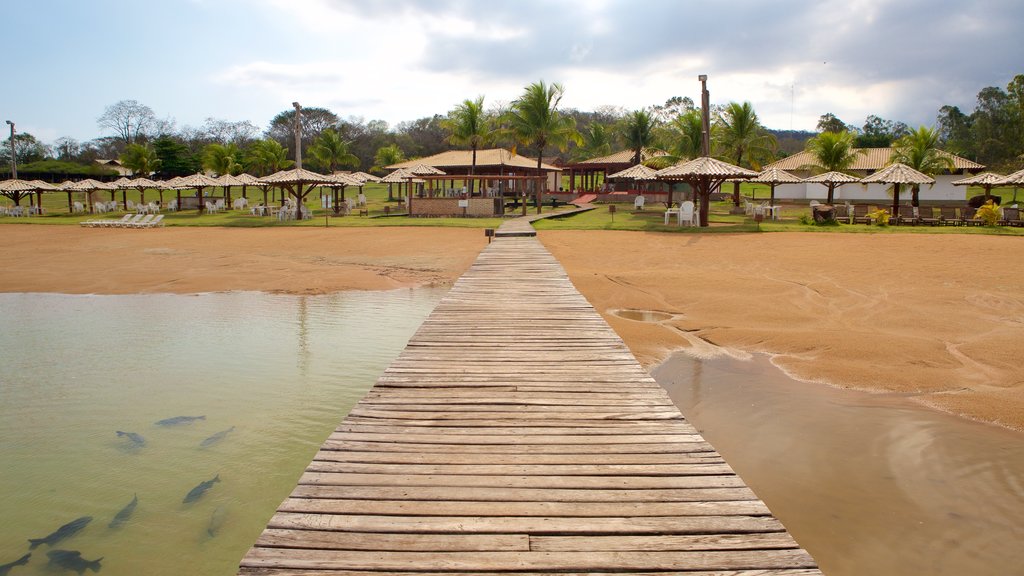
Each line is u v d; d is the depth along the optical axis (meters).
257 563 2.79
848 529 4.22
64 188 42.94
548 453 4.05
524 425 4.55
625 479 3.67
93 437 6.15
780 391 6.98
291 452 5.77
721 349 8.71
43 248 22.52
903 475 4.98
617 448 4.14
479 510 3.29
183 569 4.05
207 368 8.38
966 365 7.84
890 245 18.78
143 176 58.28
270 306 12.53
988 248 17.77
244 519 4.64
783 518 4.36
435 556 2.87
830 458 5.29
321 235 25.52
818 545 4.04
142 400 7.18
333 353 9.09
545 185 54.09
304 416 6.66
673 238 21.75
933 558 3.89
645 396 5.21
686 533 3.08
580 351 6.65
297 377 8.00
